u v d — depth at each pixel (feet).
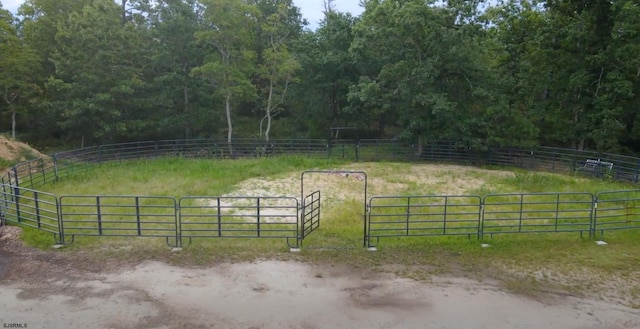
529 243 38.93
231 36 85.76
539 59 84.69
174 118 96.48
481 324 25.41
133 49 90.68
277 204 51.26
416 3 78.54
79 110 83.56
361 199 54.65
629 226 42.32
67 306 27.07
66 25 94.32
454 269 33.27
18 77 91.97
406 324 25.31
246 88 90.89
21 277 31.24
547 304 27.96
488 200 54.80
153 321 25.36
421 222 40.73
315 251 36.29
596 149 90.43
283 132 118.42
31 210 46.09
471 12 80.33
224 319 25.68
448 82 86.94
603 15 78.13
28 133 106.32
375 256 35.50
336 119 113.91
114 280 30.81
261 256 35.19
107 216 43.98
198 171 69.92
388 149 92.68
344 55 99.40
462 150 89.10
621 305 27.94
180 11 93.76
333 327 24.91
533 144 82.69
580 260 35.19
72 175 65.62
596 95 76.89
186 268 32.89
